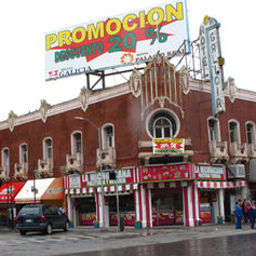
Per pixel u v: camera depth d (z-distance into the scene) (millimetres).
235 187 35094
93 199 36781
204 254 14445
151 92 33125
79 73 40125
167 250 16344
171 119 33125
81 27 40656
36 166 41500
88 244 21125
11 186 39656
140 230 29844
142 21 38000
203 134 33875
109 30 39250
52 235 27828
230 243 17656
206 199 33594
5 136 45531
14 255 17172
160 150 31688
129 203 33969
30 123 42719
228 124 36188
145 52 37438
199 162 33031
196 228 29375
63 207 38062
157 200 33062
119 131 34469
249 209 26844
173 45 36625
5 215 41406
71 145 38312
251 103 38875
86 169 36781
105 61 39000
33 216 28391
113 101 35156
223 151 34281
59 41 41656
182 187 32094
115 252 16609
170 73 33250
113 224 34844
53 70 41531
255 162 36375
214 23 33438
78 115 38000
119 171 33781
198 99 34156
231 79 37281
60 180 38406
